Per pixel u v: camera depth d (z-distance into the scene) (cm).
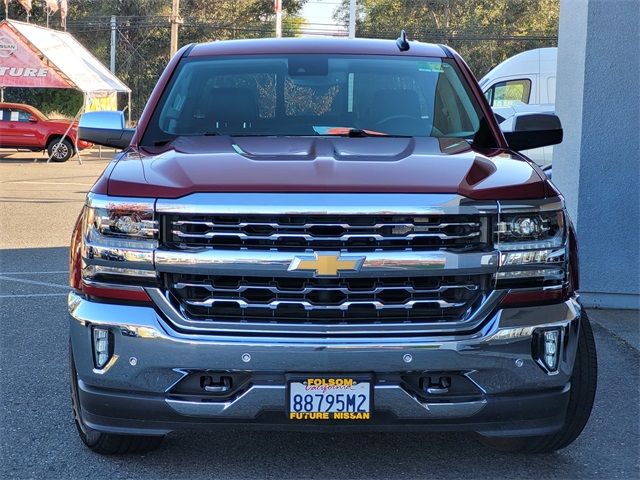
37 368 546
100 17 5322
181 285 334
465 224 334
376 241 328
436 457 408
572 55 738
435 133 454
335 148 394
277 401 328
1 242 1070
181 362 329
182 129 454
